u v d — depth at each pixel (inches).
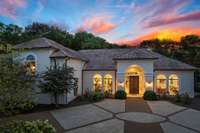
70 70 738.8
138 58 876.6
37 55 803.4
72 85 750.5
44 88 674.2
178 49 2212.1
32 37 1611.7
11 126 347.6
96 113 592.1
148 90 877.2
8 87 309.9
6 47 378.0
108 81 997.8
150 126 456.1
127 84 1028.5
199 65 1544.0
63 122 487.5
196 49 1839.3
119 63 918.4
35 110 647.8
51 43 856.9
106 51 1208.8
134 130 423.8
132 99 869.8
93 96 847.1
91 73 1015.0
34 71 792.9
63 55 767.1
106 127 444.1
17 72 341.7
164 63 991.0
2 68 303.1
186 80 931.3
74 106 714.2
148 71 882.1
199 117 546.3
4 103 307.9
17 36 1425.9
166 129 433.7
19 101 346.9
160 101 817.5
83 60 1000.2
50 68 720.3
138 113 590.9
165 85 952.3
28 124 344.2
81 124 468.8
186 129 435.2
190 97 923.4
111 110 635.5
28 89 394.3
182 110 640.4
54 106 716.7
